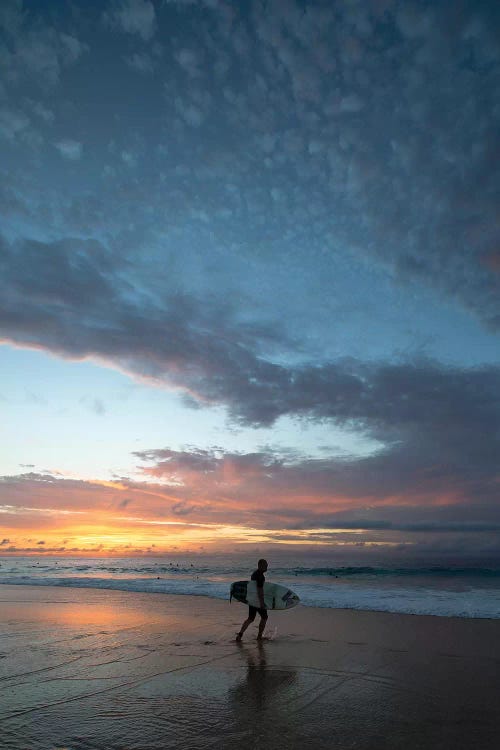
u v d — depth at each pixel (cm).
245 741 452
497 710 546
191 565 4044
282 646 877
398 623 1137
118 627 1066
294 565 4125
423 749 443
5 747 429
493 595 1672
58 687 616
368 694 601
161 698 575
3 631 1016
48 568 3594
